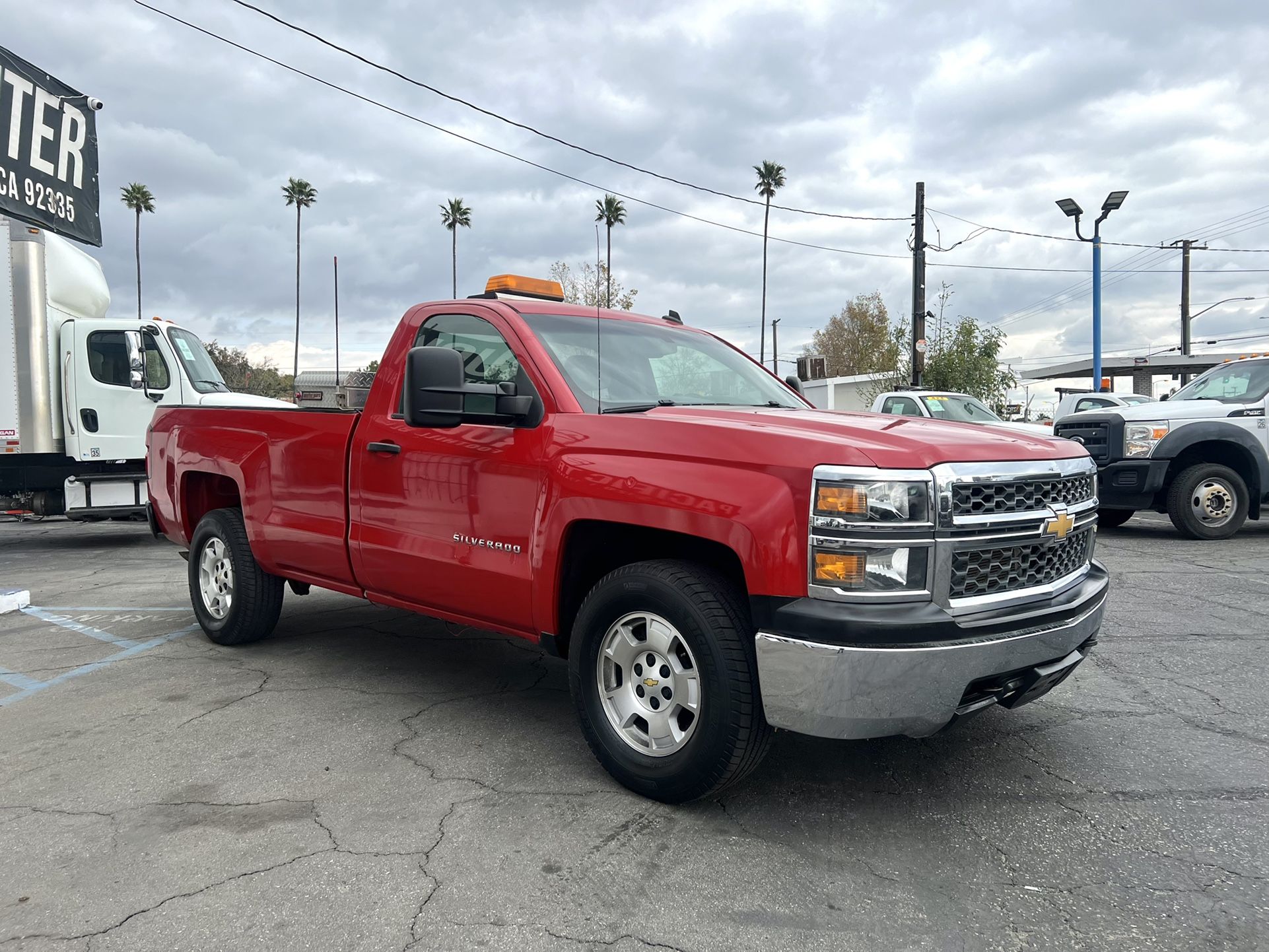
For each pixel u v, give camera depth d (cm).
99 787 329
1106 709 416
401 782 333
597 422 333
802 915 244
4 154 795
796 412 368
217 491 571
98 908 247
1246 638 541
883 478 269
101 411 1040
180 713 413
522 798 319
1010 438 321
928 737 380
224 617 524
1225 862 273
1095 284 2223
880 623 262
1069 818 304
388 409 419
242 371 4081
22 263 993
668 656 307
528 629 359
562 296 467
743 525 280
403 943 231
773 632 274
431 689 451
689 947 230
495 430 364
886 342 2755
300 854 278
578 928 238
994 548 288
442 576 386
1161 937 234
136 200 5469
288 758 357
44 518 1097
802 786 331
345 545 436
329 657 512
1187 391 1026
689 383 415
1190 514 920
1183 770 346
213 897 253
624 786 326
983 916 245
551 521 336
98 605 684
